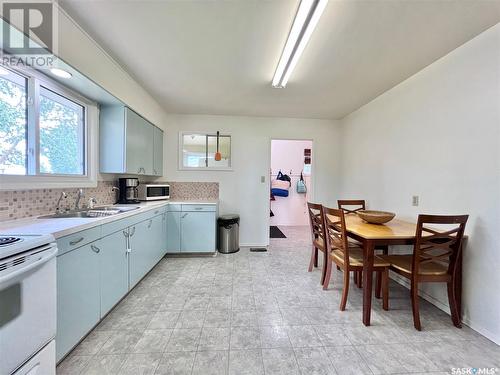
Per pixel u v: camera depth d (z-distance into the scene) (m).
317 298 2.26
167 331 1.73
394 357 1.49
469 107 1.83
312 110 3.63
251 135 4.02
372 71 2.33
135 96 2.63
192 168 3.94
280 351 1.54
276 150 6.08
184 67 2.29
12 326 0.90
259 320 1.88
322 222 2.47
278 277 2.74
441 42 1.85
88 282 1.58
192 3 1.45
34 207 1.79
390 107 2.78
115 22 1.64
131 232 2.22
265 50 1.97
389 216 2.27
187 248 3.39
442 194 2.08
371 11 1.50
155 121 3.32
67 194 2.10
